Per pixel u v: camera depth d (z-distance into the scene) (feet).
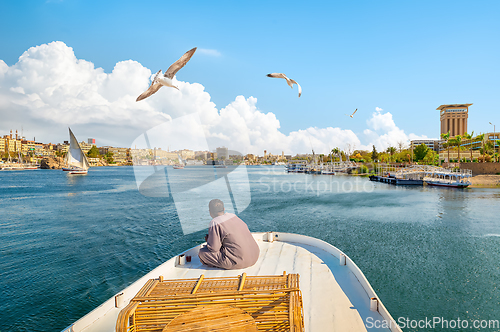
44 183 226.17
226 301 10.48
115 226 71.31
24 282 38.63
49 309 31.86
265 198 134.10
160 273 16.84
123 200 118.93
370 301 13.08
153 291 12.31
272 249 22.08
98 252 51.26
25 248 54.49
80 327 11.61
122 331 9.02
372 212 97.40
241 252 17.57
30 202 120.78
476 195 152.66
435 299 35.65
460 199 135.23
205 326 9.02
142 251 51.47
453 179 212.02
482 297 35.78
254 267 18.19
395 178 226.17
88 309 31.96
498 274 42.60
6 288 36.86
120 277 40.24
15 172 440.45
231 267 17.65
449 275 42.45
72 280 39.22
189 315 9.55
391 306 34.22
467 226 76.54
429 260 48.93
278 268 18.04
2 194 153.07
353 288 15.28
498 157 292.61
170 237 60.18
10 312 31.24
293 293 10.91
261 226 75.72
